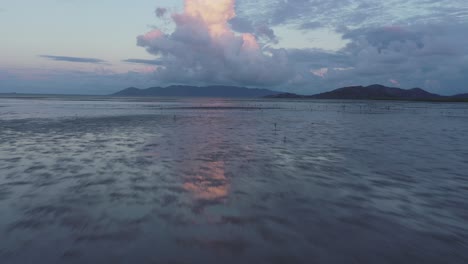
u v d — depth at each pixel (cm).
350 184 1145
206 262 626
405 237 737
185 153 1692
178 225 786
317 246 695
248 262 629
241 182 1159
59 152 1672
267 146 1962
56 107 7012
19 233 733
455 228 783
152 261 627
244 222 810
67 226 771
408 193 1045
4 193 1001
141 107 7681
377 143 2122
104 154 1633
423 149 1886
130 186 1089
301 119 4350
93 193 1011
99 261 625
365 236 741
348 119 4391
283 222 813
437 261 640
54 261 624
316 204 941
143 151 1731
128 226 775
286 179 1206
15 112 5050
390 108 8669
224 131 2758
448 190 1075
